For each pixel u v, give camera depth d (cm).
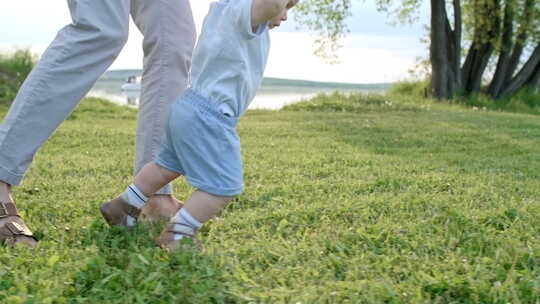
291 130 810
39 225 317
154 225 308
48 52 283
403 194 407
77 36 281
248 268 262
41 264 256
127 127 833
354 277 253
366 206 370
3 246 282
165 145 286
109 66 291
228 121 268
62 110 286
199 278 238
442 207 374
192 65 277
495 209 370
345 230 321
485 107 1600
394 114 1128
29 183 417
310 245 299
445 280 243
